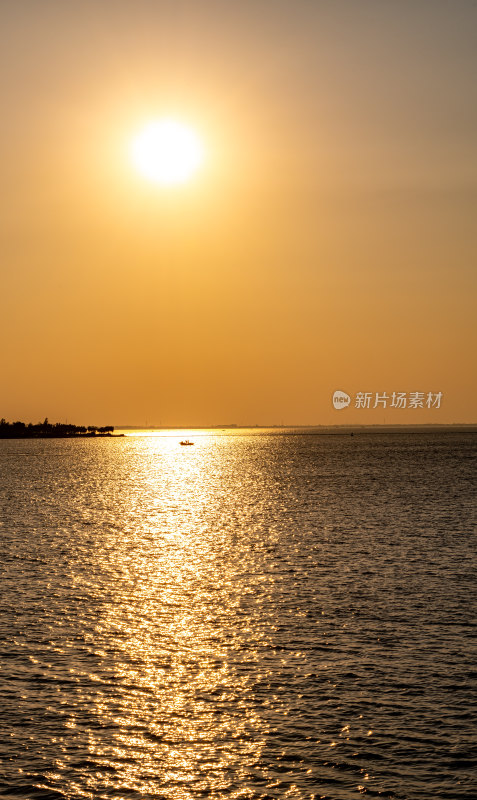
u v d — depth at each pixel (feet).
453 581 156.15
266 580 159.43
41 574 165.68
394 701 93.15
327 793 73.72
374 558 182.50
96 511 292.40
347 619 128.16
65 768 77.97
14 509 298.56
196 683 99.09
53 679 100.27
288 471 532.32
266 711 90.68
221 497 348.79
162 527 245.04
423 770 77.36
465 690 96.27
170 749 81.71
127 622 126.62
